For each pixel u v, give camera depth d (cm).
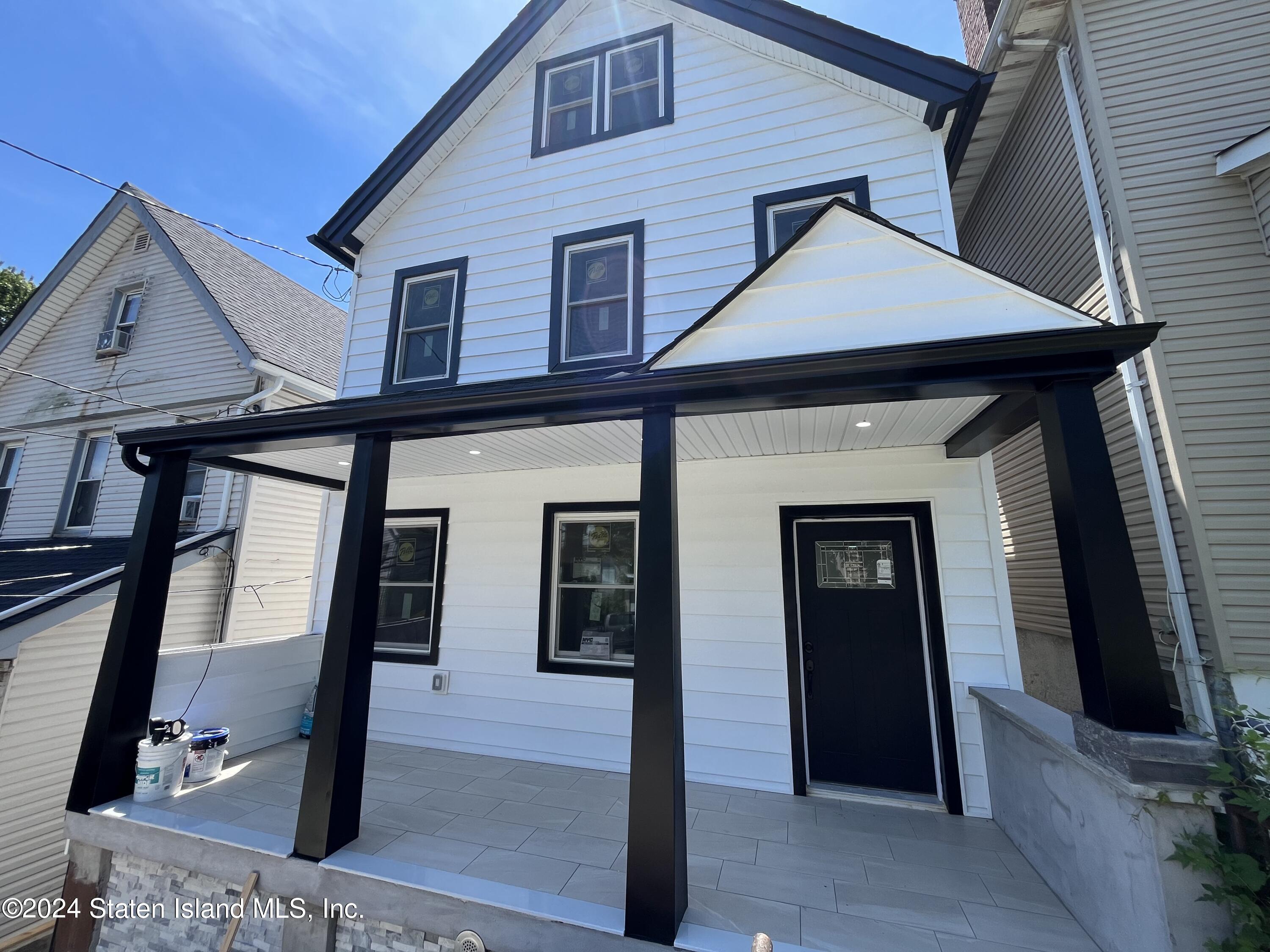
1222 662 324
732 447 409
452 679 502
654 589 260
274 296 985
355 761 317
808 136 486
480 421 323
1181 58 397
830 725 412
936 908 257
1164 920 192
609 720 455
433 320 598
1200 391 356
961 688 380
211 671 462
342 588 325
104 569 602
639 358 498
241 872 306
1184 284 371
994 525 393
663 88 541
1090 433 238
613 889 265
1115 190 394
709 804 379
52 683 543
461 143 616
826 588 429
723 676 427
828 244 295
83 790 361
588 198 549
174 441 399
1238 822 195
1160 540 359
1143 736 208
